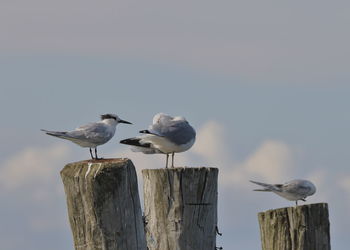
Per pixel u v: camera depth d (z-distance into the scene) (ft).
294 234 47.06
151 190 43.86
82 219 35.12
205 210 43.42
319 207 47.26
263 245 48.62
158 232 43.57
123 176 34.86
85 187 34.71
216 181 44.06
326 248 47.34
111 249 34.86
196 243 43.19
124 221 34.88
